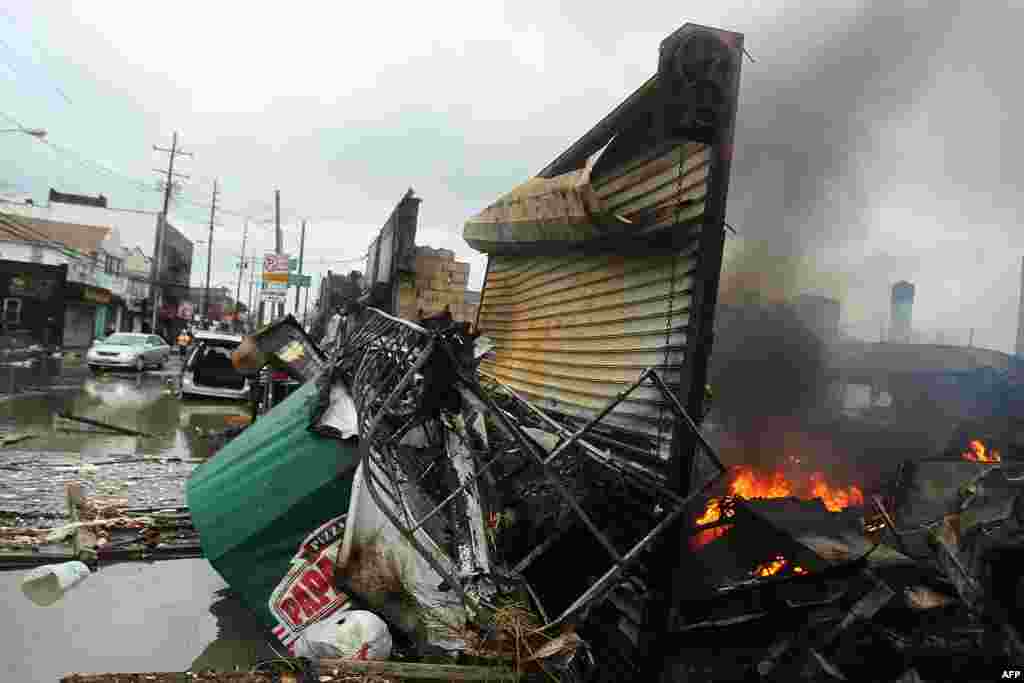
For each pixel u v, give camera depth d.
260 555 3.86
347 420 4.38
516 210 5.38
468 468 3.88
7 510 5.92
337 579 3.28
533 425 4.68
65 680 2.88
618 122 4.25
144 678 2.95
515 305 6.64
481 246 7.15
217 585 4.94
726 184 3.38
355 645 3.15
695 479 4.52
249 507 4.03
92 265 39.00
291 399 5.51
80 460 8.30
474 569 3.37
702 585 3.46
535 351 5.84
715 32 3.29
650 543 3.14
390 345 4.34
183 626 4.23
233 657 3.87
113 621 4.22
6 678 3.42
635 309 4.15
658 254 3.97
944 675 3.12
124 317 45.94
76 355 29.67
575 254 5.20
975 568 3.17
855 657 3.13
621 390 4.12
